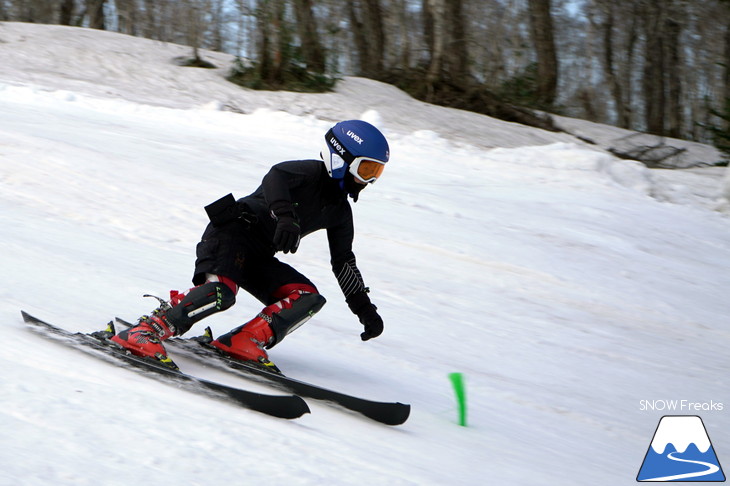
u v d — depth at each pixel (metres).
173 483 2.99
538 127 35.44
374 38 41.94
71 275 7.01
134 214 10.39
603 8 59.94
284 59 30.55
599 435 5.57
